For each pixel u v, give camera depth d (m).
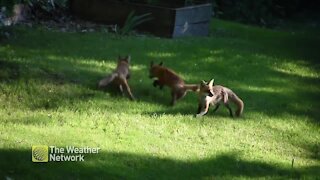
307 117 8.81
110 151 7.39
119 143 7.59
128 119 8.15
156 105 8.62
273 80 10.03
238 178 7.20
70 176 6.89
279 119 8.65
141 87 9.09
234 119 8.50
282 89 9.70
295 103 9.21
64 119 7.98
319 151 7.99
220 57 10.71
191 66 10.13
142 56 10.29
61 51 10.05
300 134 8.32
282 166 7.54
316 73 10.68
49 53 9.88
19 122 7.81
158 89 9.09
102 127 7.90
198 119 8.35
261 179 7.23
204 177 7.15
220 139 7.97
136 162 7.25
